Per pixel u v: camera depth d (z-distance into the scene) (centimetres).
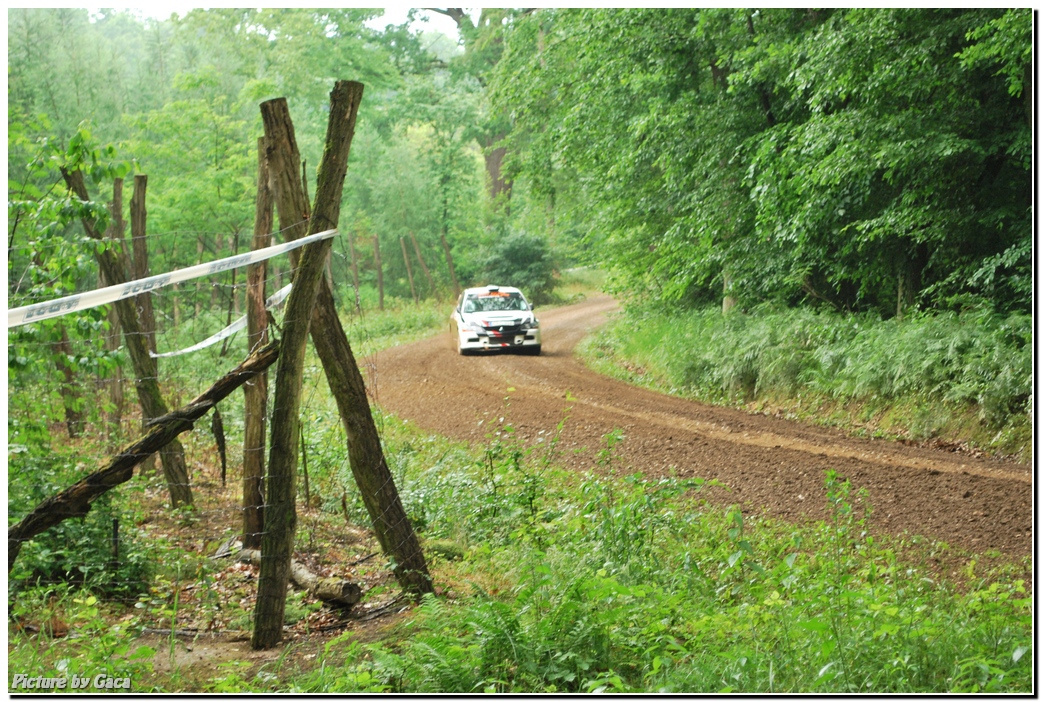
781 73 1630
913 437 1170
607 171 2122
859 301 1719
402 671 429
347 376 590
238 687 430
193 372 1347
